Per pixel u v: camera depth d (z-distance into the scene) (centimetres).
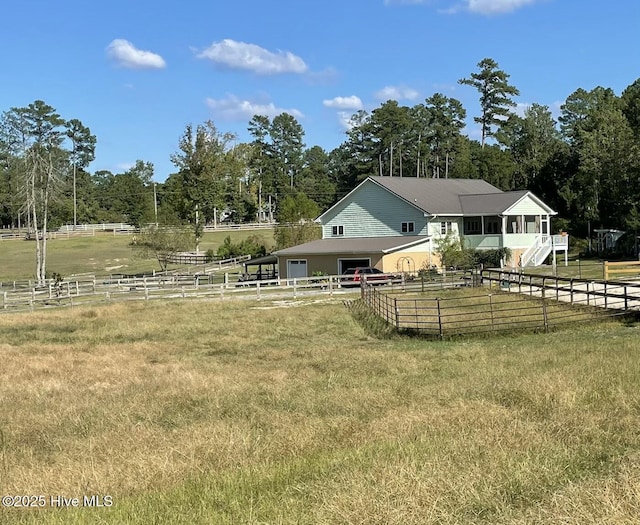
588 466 760
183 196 7938
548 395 1145
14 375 1755
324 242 5194
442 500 656
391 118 10769
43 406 1379
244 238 9300
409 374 1584
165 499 743
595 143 6631
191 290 4297
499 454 808
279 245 6288
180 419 1211
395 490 683
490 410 1088
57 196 6781
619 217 6234
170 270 6444
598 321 2327
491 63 10125
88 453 976
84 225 10869
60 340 2600
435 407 1159
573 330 2242
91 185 13725
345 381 1521
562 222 6894
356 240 5141
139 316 3228
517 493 678
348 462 828
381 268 4591
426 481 702
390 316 2694
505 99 10150
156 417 1244
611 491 640
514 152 9900
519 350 1828
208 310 3384
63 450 1021
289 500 698
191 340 2478
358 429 1041
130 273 6612
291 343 2348
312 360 1889
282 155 12925
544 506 626
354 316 2959
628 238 5825
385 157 11069
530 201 5269
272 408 1274
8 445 1080
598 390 1173
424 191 5406
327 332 2600
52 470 887
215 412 1262
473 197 5416
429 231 4969
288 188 12406
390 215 5166
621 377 1263
